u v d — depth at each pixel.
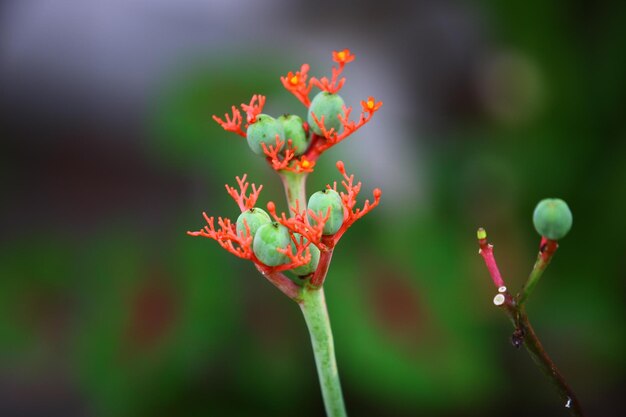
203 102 1.02
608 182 1.07
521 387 1.01
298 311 0.96
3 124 1.12
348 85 1.10
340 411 0.65
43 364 0.96
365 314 0.94
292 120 0.66
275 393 0.94
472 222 1.06
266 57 1.07
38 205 1.08
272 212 0.62
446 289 0.96
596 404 1.01
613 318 1.02
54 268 1.00
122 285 0.97
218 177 0.98
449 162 1.08
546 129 1.11
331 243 0.63
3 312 0.97
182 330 0.94
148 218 1.04
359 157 1.03
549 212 0.60
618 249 1.04
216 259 0.97
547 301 1.04
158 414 0.94
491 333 1.01
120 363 0.94
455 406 0.94
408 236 0.99
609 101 1.10
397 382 0.92
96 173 1.09
